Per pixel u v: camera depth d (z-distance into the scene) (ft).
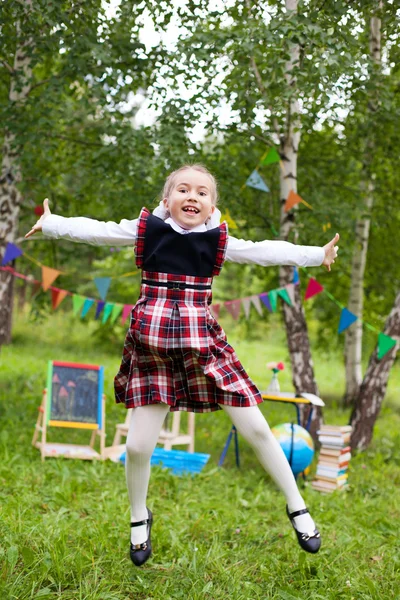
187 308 8.81
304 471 19.06
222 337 9.21
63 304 61.98
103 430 19.39
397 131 23.08
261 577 10.58
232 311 20.89
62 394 19.99
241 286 48.42
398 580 10.73
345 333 33.53
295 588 10.23
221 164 23.66
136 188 21.66
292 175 22.22
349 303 30.60
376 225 27.43
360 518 14.99
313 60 16.65
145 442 8.87
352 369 32.12
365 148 24.56
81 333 62.18
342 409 32.40
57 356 48.93
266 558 11.25
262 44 18.15
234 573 10.48
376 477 19.72
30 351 50.44
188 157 20.44
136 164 20.36
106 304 20.33
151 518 9.89
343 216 23.36
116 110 21.76
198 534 12.64
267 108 18.93
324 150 26.78
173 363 8.90
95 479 16.37
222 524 13.37
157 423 8.96
